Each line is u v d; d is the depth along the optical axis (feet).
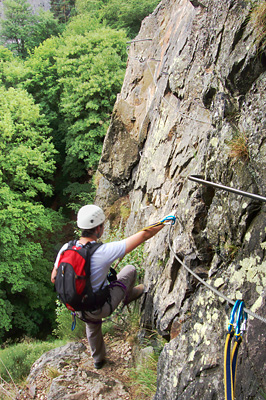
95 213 8.56
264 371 6.03
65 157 74.90
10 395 12.03
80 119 63.21
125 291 10.00
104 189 31.09
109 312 9.26
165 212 13.96
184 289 9.94
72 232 70.33
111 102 61.21
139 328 13.57
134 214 20.62
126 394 10.49
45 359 13.08
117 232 22.40
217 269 8.64
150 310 12.66
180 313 10.00
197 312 8.68
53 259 60.03
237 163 8.04
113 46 67.26
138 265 15.05
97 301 8.52
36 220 50.78
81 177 78.74
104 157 26.12
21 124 55.01
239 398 6.27
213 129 9.41
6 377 14.33
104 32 68.44
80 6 109.81
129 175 25.36
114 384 10.93
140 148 23.56
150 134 20.36
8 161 52.01
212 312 8.11
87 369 12.01
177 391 7.93
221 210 8.38
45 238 59.98
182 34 19.33
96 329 10.84
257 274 7.11
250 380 6.22
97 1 100.68
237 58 8.76
